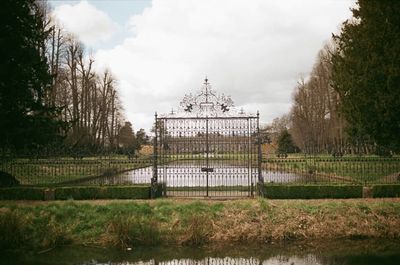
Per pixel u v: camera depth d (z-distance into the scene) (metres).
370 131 12.54
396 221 12.14
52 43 34.50
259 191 15.62
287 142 45.97
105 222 12.05
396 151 13.17
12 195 15.05
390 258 10.16
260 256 10.45
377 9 11.35
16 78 16.89
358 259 10.10
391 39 11.31
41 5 32.38
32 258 10.29
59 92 36.03
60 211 12.34
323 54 41.91
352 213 12.53
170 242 11.48
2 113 16.47
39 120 17.98
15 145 17.33
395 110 11.39
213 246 11.29
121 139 56.06
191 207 12.79
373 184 15.37
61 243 11.38
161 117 15.77
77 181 19.81
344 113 14.15
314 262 9.91
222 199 14.73
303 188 14.97
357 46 12.65
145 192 15.11
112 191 15.17
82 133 37.53
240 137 23.09
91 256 10.49
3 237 10.98
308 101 46.44
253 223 12.16
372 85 11.84
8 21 16.73
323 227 12.05
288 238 11.79
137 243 11.43
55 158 19.80
